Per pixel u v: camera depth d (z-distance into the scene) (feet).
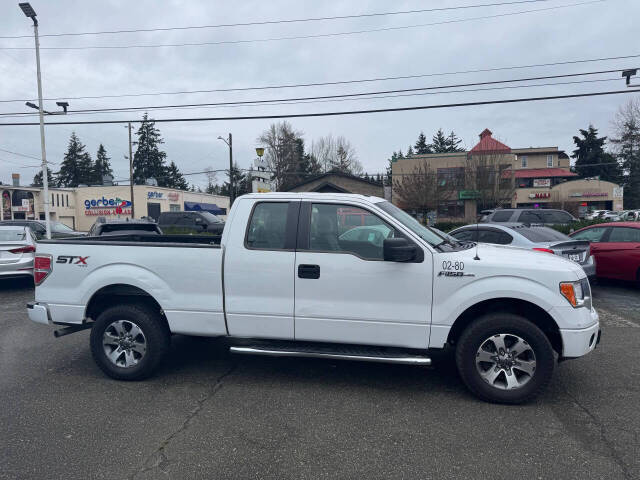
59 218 145.89
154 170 236.84
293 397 14.17
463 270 13.35
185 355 18.44
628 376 15.67
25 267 31.71
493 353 13.51
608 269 31.81
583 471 10.03
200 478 9.90
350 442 11.38
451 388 14.83
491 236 29.30
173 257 15.02
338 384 15.25
